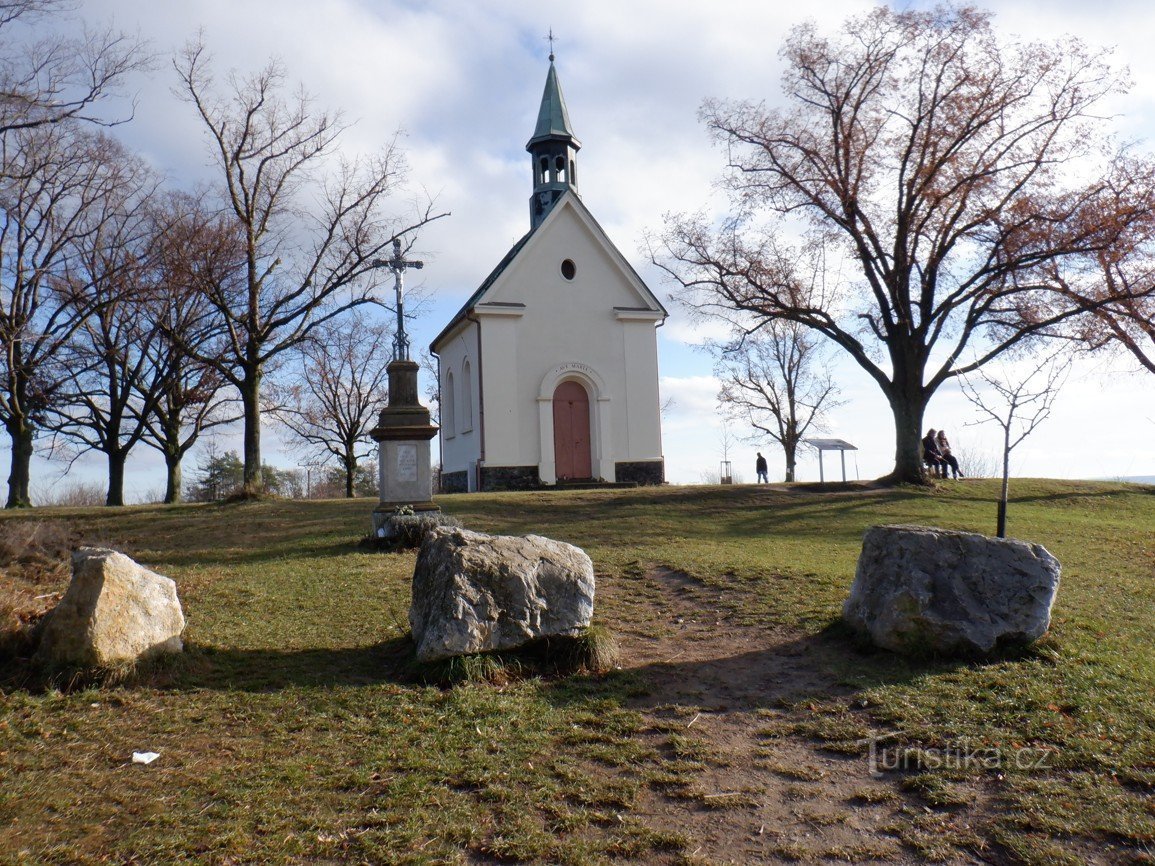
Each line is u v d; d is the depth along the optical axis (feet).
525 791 18.03
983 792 17.56
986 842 15.72
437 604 25.86
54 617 24.08
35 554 42.73
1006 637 25.66
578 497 79.92
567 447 103.55
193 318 104.27
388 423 52.95
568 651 26.50
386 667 26.66
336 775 18.71
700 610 34.86
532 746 20.36
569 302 103.71
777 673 25.96
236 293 86.84
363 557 46.52
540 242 103.50
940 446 106.01
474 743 20.52
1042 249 85.61
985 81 85.76
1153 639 27.91
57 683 23.15
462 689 23.86
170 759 19.54
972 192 88.48
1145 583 40.22
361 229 85.20
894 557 27.45
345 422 166.20
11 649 24.30
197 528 63.46
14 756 19.33
